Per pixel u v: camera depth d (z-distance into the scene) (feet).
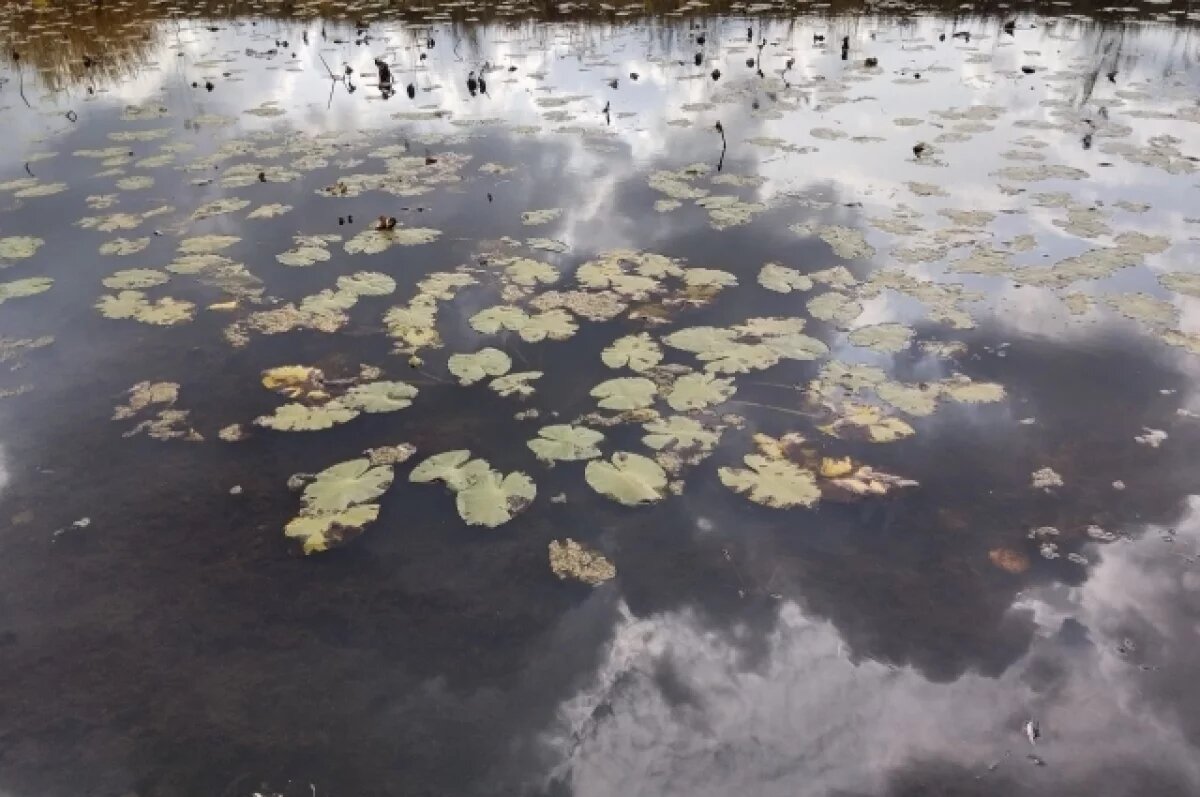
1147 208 28.60
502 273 24.95
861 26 61.46
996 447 17.52
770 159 34.53
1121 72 46.75
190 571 15.02
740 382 19.79
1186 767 11.44
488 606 14.28
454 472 16.89
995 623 13.71
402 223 28.81
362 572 14.93
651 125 39.34
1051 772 11.48
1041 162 33.24
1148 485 16.39
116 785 11.57
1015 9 65.72
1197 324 21.67
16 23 66.85
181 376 20.48
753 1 70.90
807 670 13.10
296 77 49.70
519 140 37.42
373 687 12.95
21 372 20.79
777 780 11.55
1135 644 13.25
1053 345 20.97
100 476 17.25
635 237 27.43
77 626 13.96
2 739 12.16
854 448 17.58
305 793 11.47
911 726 12.21
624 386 19.40
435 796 11.44
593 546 15.39
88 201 31.19
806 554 15.14
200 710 12.60
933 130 37.73
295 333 22.21
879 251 26.02
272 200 31.07
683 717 12.45
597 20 64.49
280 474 17.26
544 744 12.09
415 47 56.85
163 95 46.14
